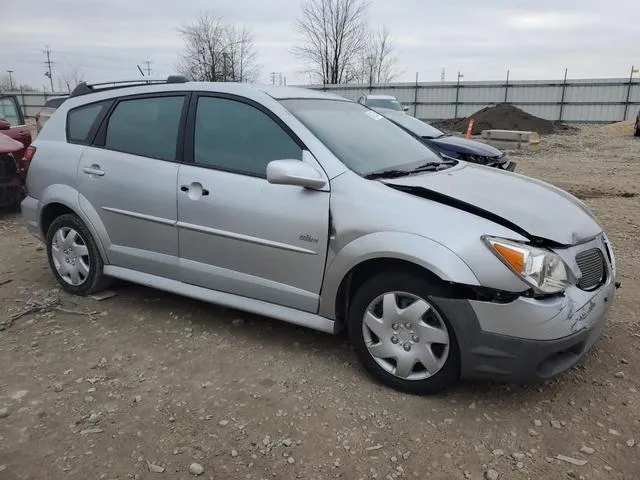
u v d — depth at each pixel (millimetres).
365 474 2512
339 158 3314
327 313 3328
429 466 2566
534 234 2836
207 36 40719
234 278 3641
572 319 2803
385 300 3082
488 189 3307
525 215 2965
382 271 3086
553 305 2758
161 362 3486
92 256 4363
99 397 3094
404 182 3215
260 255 3477
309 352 3619
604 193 10078
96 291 4512
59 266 4574
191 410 2977
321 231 3217
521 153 18016
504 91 38531
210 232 3639
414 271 2979
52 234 4555
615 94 35812
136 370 3389
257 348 3672
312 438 2754
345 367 3426
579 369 3418
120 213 4082
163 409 2984
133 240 4082
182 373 3354
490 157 8773
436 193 3070
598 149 19484
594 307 2945
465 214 2922
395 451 2664
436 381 3020
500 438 2768
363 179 3197
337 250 3166
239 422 2877
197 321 4082
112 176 4094
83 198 4270
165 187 3820
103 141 4258
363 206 3090
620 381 3285
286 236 3342
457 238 2828
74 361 3496
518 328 2758
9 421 2869
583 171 13305
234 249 3576
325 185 3225
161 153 3912
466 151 8797
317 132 3439
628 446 2705
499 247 2770
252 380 3277
